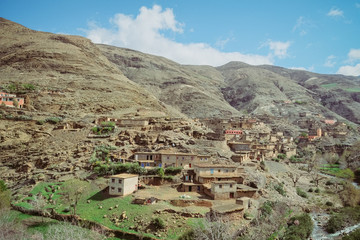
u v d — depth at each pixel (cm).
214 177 8781
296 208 9306
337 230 8038
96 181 8675
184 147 10962
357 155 17250
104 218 6800
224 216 6688
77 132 12294
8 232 5866
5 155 10556
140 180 8675
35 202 7538
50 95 16112
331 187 12469
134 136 11831
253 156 13175
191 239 5766
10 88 15838
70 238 5459
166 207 7062
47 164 9731
